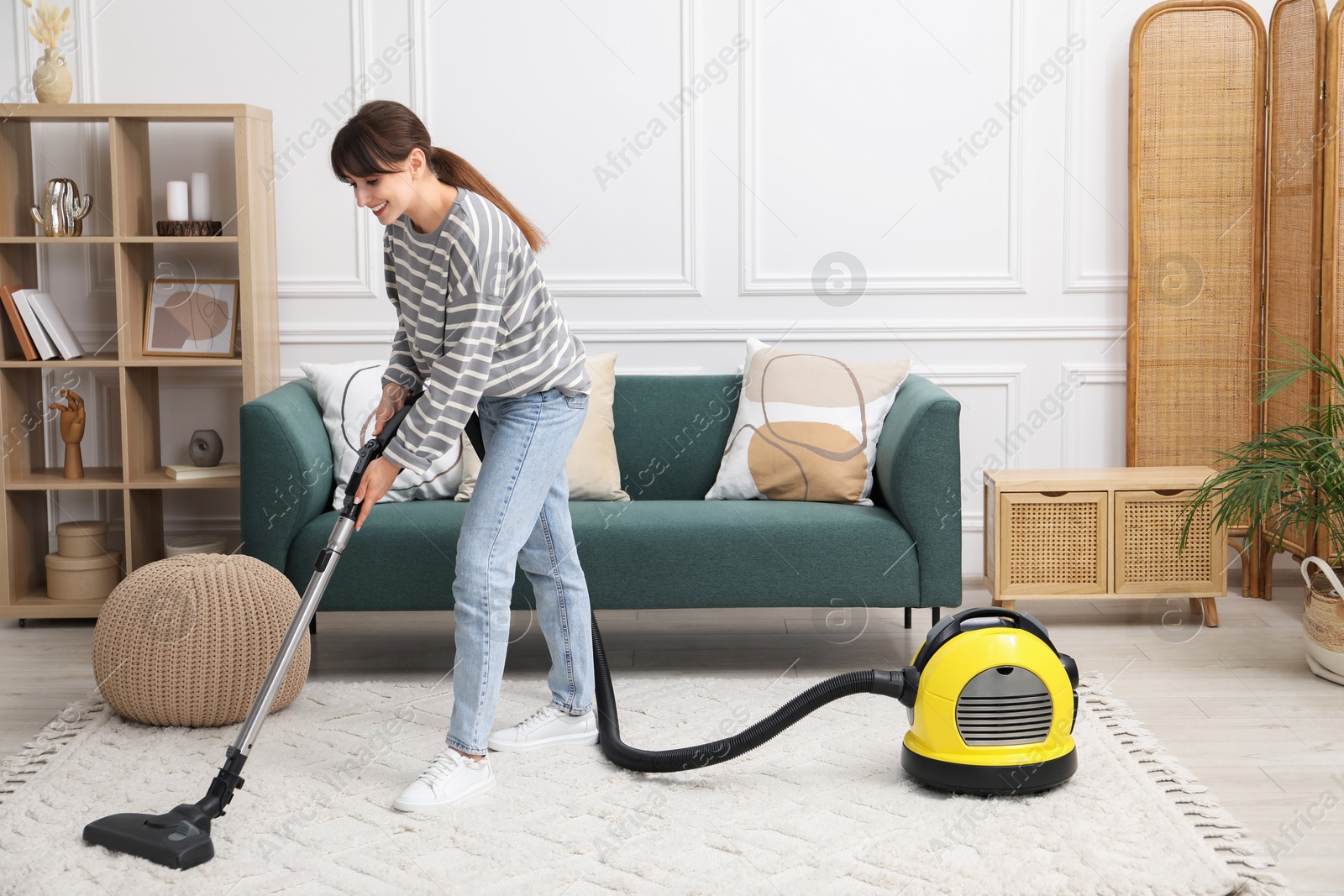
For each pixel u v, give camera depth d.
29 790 2.13
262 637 2.43
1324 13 3.22
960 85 3.60
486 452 2.22
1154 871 1.81
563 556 2.30
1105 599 3.47
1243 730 2.45
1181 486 3.15
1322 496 3.02
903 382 3.25
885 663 2.97
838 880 1.79
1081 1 3.57
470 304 1.92
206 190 3.45
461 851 1.90
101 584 3.40
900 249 3.66
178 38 3.55
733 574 2.80
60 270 3.61
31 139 3.52
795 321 3.68
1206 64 3.49
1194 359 3.58
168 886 1.78
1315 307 3.28
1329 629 2.74
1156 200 3.54
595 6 3.56
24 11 3.54
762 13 3.57
